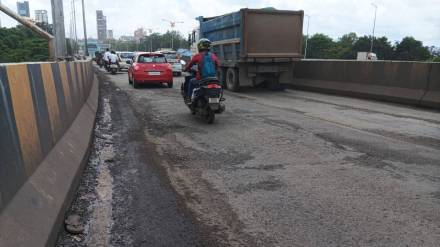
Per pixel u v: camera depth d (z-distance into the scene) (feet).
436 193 15.58
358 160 19.86
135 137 25.34
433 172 18.08
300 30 50.06
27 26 25.77
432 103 36.96
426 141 23.89
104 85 62.69
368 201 14.74
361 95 45.21
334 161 19.71
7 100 10.62
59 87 18.75
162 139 24.68
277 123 29.48
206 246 11.55
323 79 52.06
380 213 13.73
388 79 42.39
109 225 12.81
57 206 12.18
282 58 49.78
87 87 37.29
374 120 30.86
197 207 14.24
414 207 14.24
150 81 57.31
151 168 18.78
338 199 14.93
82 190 15.87
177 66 88.33
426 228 12.66
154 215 13.57
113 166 19.11
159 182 16.83
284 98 45.32
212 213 13.74
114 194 15.46
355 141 23.72
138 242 11.74
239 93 50.90
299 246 11.56
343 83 48.49
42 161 13.28
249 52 48.32
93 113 31.37
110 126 28.99
